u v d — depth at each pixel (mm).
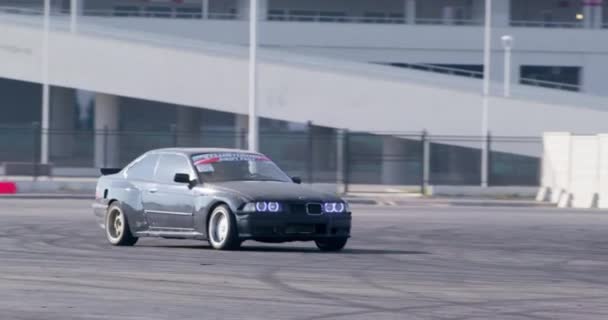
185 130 165000
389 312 30094
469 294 34531
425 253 49844
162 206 49312
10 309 29781
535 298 33969
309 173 132625
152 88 142125
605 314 30672
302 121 140125
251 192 46719
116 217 51531
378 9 188750
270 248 50844
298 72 139750
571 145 113062
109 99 154000
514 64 180000
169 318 28484
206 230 47719
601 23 185500
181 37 163750
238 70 140875
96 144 155250
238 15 179625
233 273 39000
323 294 33688
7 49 144250
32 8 183625
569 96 148000
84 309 29922
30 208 85625
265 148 186250
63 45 142875
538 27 181125
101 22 172750
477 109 139500
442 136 135375
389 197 121812
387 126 140125
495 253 50906
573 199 110938
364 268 41719
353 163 170875
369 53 178500
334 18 184250
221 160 50125
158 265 41500
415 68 180000
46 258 44156
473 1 186125
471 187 128125
